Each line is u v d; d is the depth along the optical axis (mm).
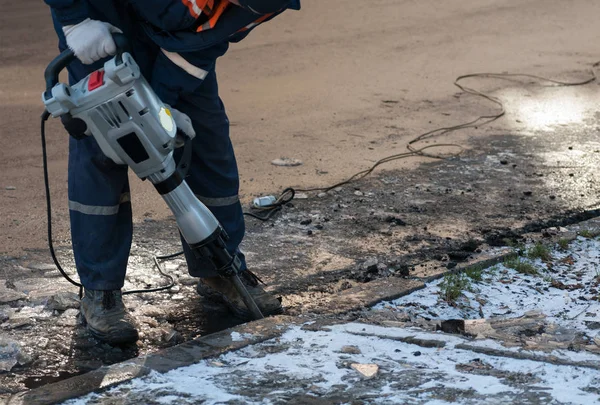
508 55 13797
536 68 12945
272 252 6176
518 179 7918
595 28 15977
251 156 8641
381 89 11594
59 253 6121
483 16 16750
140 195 7469
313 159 8547
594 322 4879
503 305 5246
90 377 4000
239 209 5277
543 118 10227
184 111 4898
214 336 4453
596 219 6738
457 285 5434
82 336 4891
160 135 4363
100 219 4801
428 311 5156
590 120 10148
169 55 4559
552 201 7305
